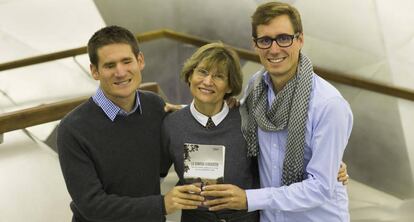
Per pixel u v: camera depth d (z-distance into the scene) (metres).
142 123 1.78
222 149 1.64
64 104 2.79
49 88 4.45
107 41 1.61
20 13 4.63
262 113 1.71
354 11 3.48
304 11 3.89
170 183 2.53
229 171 1.73
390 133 3.40
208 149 1.65
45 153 3.12
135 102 1.77
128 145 1.74
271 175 1.74
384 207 3.38
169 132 1.78
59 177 2.97
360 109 3.60
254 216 1.84
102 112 1.70
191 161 1.66
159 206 1.66
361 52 3.50
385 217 3.26
